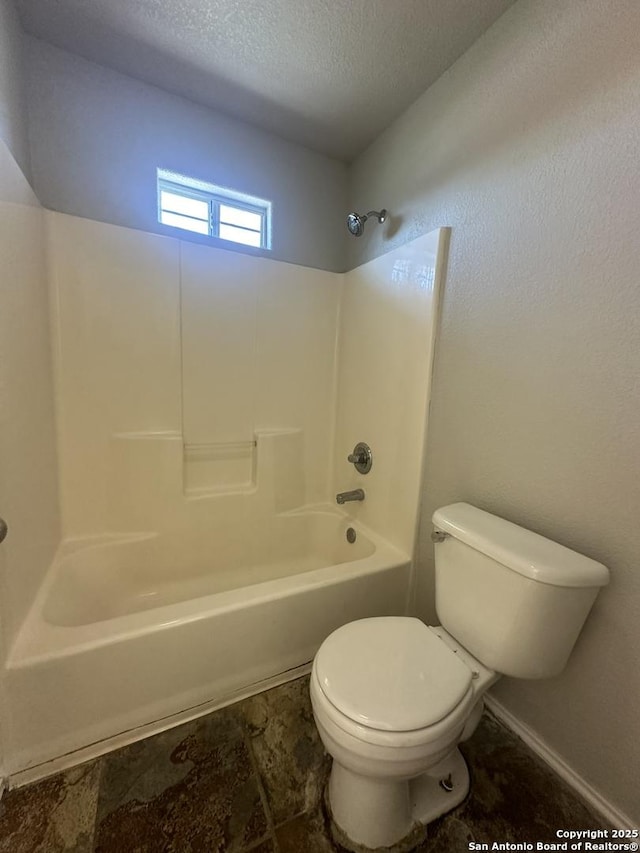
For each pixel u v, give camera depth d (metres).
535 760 1.09
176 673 1.12
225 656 1.19
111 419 1.60
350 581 1.39
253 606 1.21
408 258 1.52
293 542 2.05
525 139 1.07
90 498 1.60
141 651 1.06
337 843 0.87
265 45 1.31
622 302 0.86
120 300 1.56
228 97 1.59
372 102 1.55
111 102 1.49
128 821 0.90
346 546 1.88
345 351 2.02
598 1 0.88
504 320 1.15
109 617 1.56
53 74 1.39
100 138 1.49
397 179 1.65
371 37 1.25
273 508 2.00
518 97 1.09
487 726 1.19
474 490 1.28
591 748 0.98
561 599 0.87
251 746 1.09
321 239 2.03
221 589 1.79
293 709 1.22
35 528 1.21
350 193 2.04
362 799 0.86
